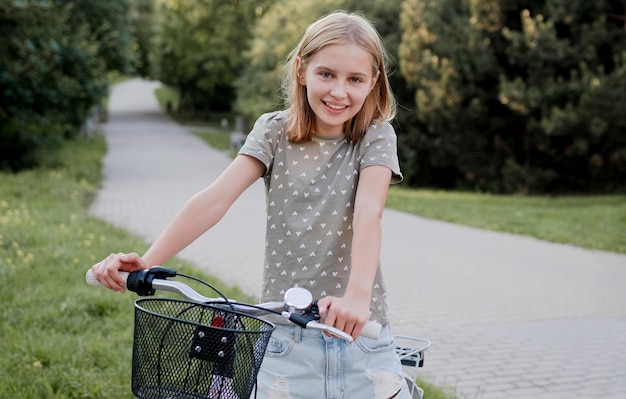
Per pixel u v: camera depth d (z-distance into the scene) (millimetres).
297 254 2061
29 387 3814
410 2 18984
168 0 43375
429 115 18469
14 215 9695
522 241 11312
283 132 2102
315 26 2006
